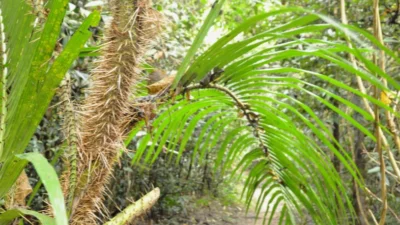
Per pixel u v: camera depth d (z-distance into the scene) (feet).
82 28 2.06
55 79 2.17
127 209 3.00
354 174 3.80
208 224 19.39
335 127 11.66
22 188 2.97
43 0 2.71
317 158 3.86
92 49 3.29
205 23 2.29
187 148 14.67
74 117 2.59
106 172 2.61
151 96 2.89
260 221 20.65
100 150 2.52
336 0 9.00
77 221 2.55
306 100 10.84
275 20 9.47
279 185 4.53
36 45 2.16
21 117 2.19
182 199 18.90
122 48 2.51
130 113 2.73
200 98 3.59
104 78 2.52
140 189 15.55
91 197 2.58
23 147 2.24
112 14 2.55
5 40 2.38
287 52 2.63
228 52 2.52
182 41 11.43
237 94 3.33
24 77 2.17
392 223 10.92
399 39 8.16
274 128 3.80
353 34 1.69
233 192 25.71
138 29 2.53
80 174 2.52
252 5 10.21
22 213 2.07
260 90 3.30
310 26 2.24
